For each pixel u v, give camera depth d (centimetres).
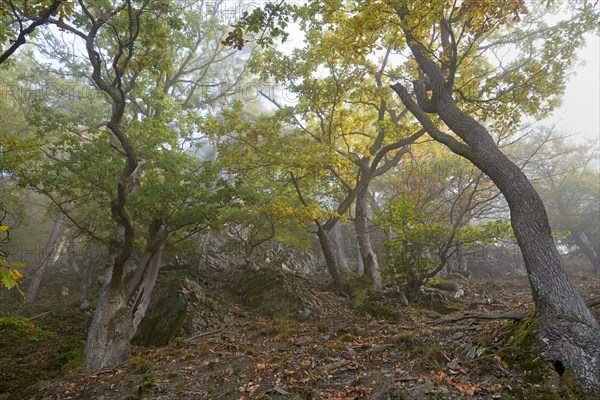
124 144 1155
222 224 1523
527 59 1563
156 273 1386
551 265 647
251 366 838
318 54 1584
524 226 686
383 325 1078
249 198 1295
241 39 838
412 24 870
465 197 2105
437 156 2322
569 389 524
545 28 1563
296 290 1557
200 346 1068
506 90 1435
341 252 2503
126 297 1278
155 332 1396
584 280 2111
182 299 1471
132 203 1313
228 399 686
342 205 1792
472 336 765
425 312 1316
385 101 1873
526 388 544
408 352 763
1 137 2106
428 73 939
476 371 619
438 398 558
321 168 1570
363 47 907
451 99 893
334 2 1127
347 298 1689
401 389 597
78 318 1839
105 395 816
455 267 2784
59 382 984
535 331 611
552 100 1471
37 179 1215
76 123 1502
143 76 1661
